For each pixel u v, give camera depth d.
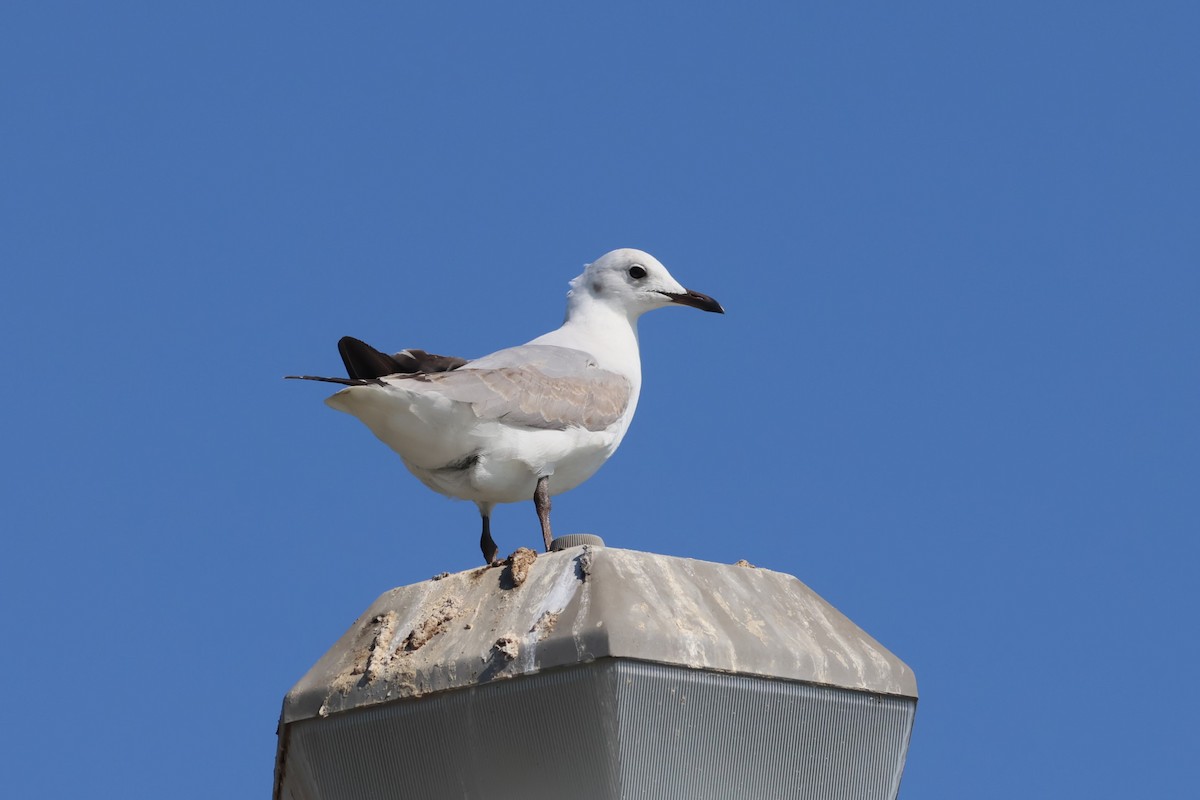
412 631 11.55
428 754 11.05
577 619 10.73
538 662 10.59
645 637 10.49
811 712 11.13
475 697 10.83
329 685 11.52
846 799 11.29
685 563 11.67
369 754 11.28
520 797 10.75
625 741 10.44
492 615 11.33
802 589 12.27
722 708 10.76
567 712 10.55
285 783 11.95
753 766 10.90
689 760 10.66
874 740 11.44
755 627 11.28
